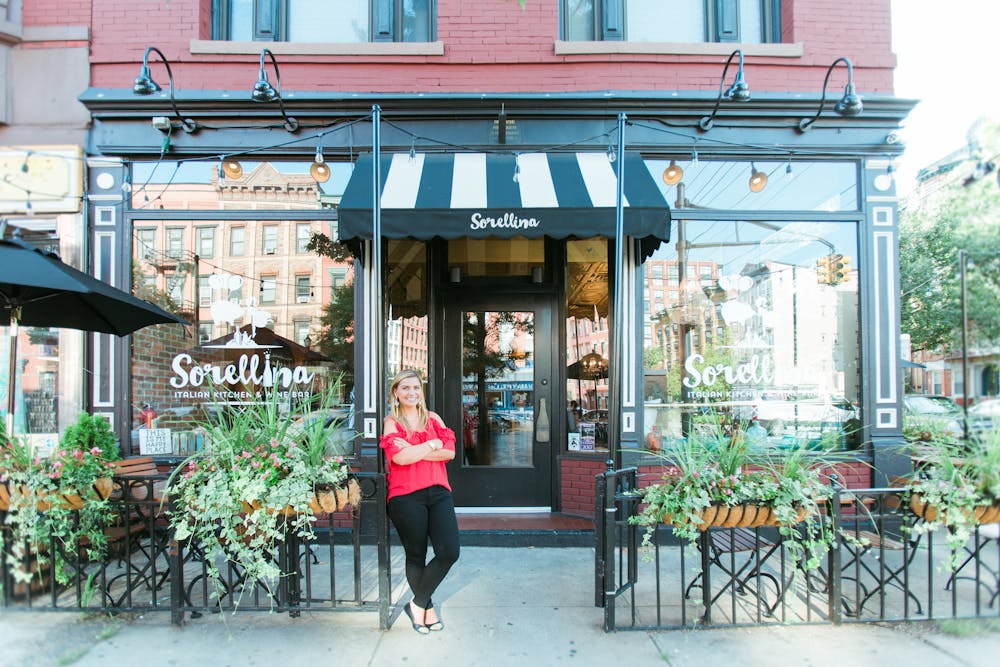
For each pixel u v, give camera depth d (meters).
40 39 5.59
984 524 3.63
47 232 5.66
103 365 5.47
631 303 5.62
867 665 3.23
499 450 6.10
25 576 3.68
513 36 5.71
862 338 5.59
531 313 6.17
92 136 5.59
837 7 5.79
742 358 5.71
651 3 6.17
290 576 3.91
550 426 6.08
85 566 4.29
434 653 3.38
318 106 5.51
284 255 5.70
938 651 3.37
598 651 3.40
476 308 6.16
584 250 6.11
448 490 3.71
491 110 5.59
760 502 3.55
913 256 5.55
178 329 5.65
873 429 5.51
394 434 3.61
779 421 5.66
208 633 3.60
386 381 5.80
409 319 6.05
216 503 3.41
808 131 5.67
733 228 5.77
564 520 5.71
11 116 5.57
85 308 4.36
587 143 5.59
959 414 3.91
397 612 3.91
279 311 5.68
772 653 3.37
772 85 5.71
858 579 3.74
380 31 5.94
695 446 3.84
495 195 4.93
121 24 5.64
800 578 4.42
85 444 4.12
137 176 5.66
